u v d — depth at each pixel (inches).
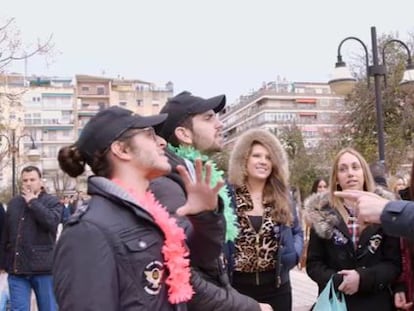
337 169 160.6
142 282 83.9
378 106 414.0
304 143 1498.5
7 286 266.4
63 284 80.9
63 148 95.7
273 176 161.0
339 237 154.9
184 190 108.1
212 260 99.7
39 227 241.1
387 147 752.3
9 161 1210.6
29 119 3228.3
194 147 128.5
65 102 3302.2
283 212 157.1
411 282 144.3
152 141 93.9
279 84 3481.8
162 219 89.0
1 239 243.0
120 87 3408.0
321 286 155.9
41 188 249.9
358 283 146.8
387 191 163.3
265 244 154.6
